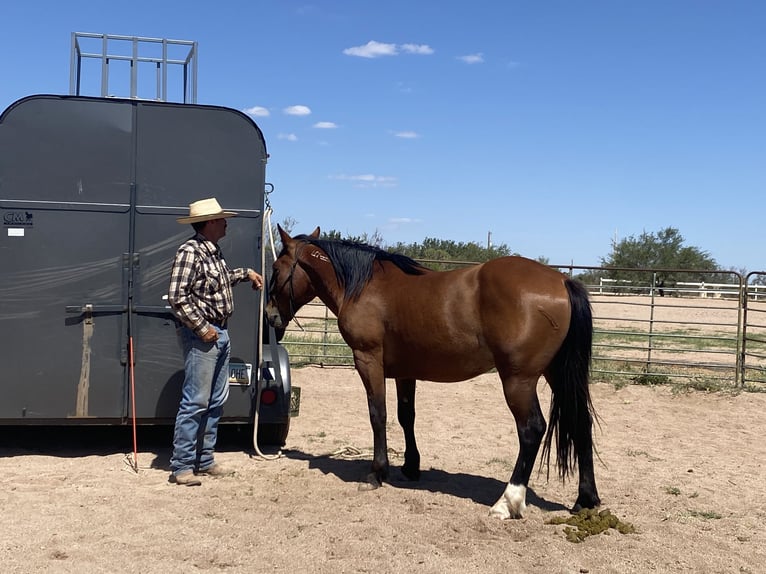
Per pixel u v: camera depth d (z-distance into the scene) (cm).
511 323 466
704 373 1216
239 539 425
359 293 545
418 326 510
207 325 541
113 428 746
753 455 705
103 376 616
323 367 1231
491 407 950
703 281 4481
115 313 618
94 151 613
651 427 842
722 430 829
